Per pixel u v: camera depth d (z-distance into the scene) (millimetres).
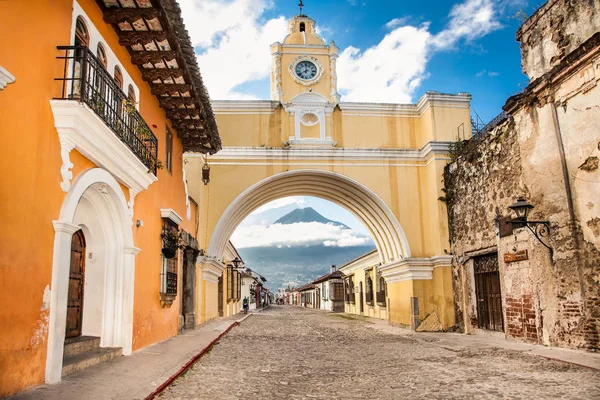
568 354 8891
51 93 5359
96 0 6844
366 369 7816
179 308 12492
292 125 17594
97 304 7723
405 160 17797
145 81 9344
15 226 4648
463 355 9586
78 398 4754
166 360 7660
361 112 18047
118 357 7578
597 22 9258
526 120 10977
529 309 10906
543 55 10742
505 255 11938
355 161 17625
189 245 13289
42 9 5227
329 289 42969
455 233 15875
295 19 19188
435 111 17312
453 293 15984
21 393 4688
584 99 9188
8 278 4527
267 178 17281
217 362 8336
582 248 9250
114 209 7578
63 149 5562
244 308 31062
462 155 15164
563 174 9688
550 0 10500
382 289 24891
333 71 18281
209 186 17094
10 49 4625
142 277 8914
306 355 9570
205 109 11094
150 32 7684
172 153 11750
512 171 11930
